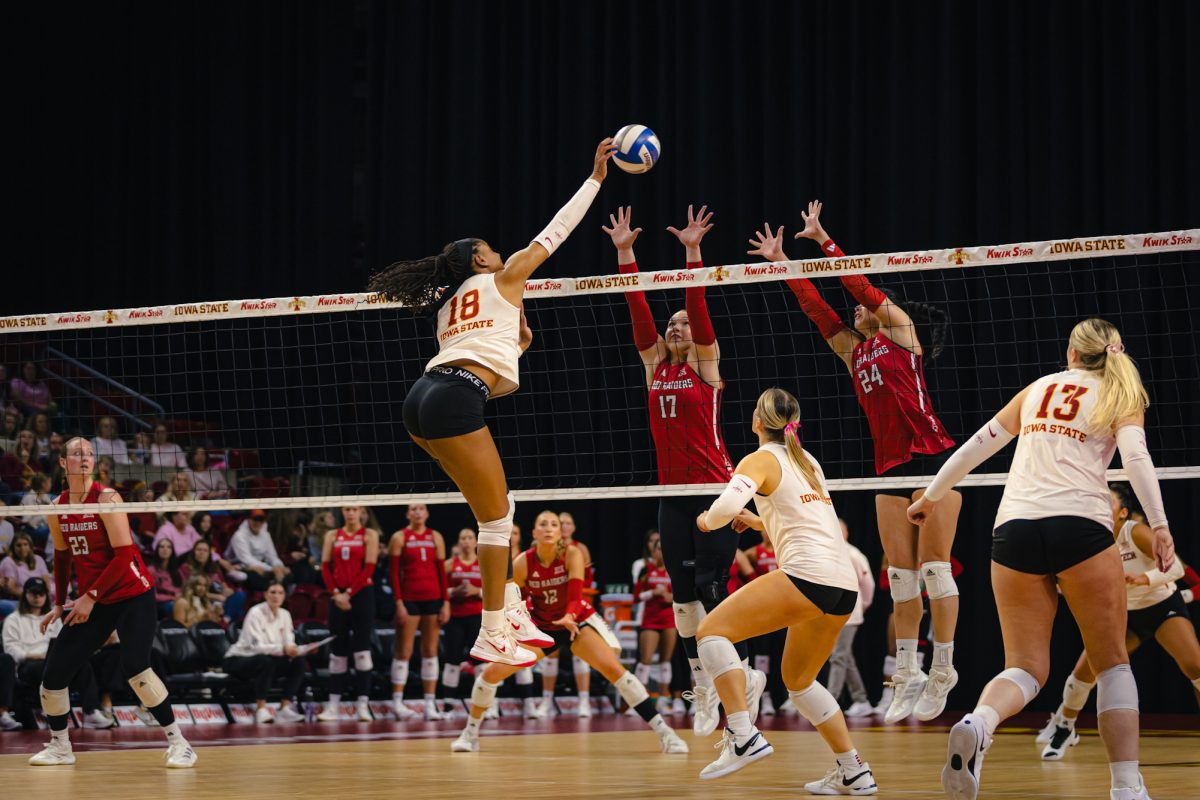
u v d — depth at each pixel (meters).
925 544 7.20
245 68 17.77
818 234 7.48
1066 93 13.93
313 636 12.53
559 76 16.64
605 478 16.11
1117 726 4.46
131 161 17.72
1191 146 13.23
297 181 17.56
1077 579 4.47
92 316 8.30
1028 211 14.13
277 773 6.82
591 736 10.14
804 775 6.58
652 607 13.31
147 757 7.98
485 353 5.39
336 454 16.91
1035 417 4.68
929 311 7.74
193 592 12.47
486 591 5.60
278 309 8.07
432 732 10.77
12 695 11.21
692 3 16.00
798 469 5.64
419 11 17.25
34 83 17.73
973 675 13.73
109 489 7.57
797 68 15.34
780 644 14.20
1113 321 13.37
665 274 7.59
